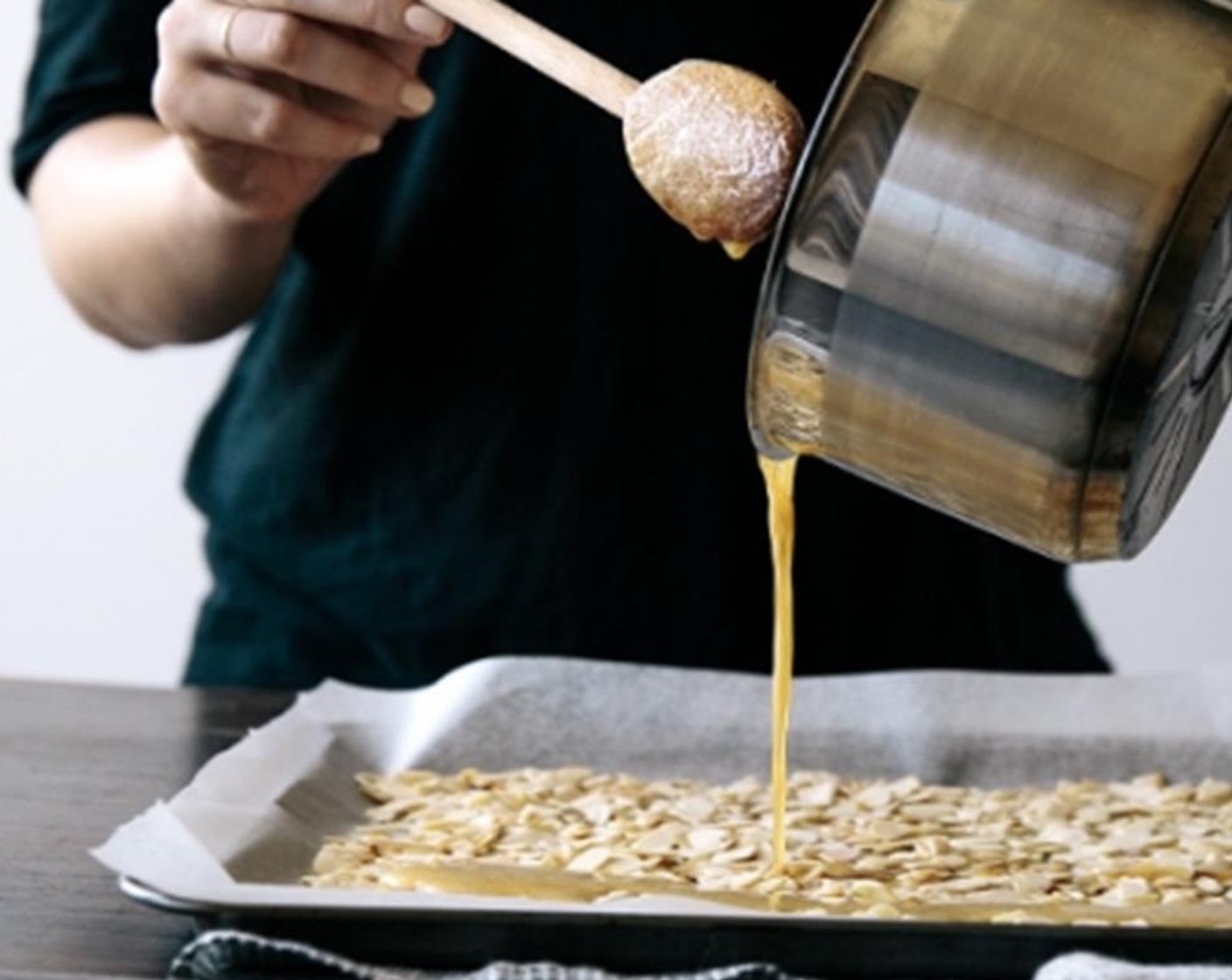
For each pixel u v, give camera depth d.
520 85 1.77
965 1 1.08
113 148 1.82
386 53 1.49
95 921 1.28
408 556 1.79
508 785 1.59
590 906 1.24
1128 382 1.06
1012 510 1.11
